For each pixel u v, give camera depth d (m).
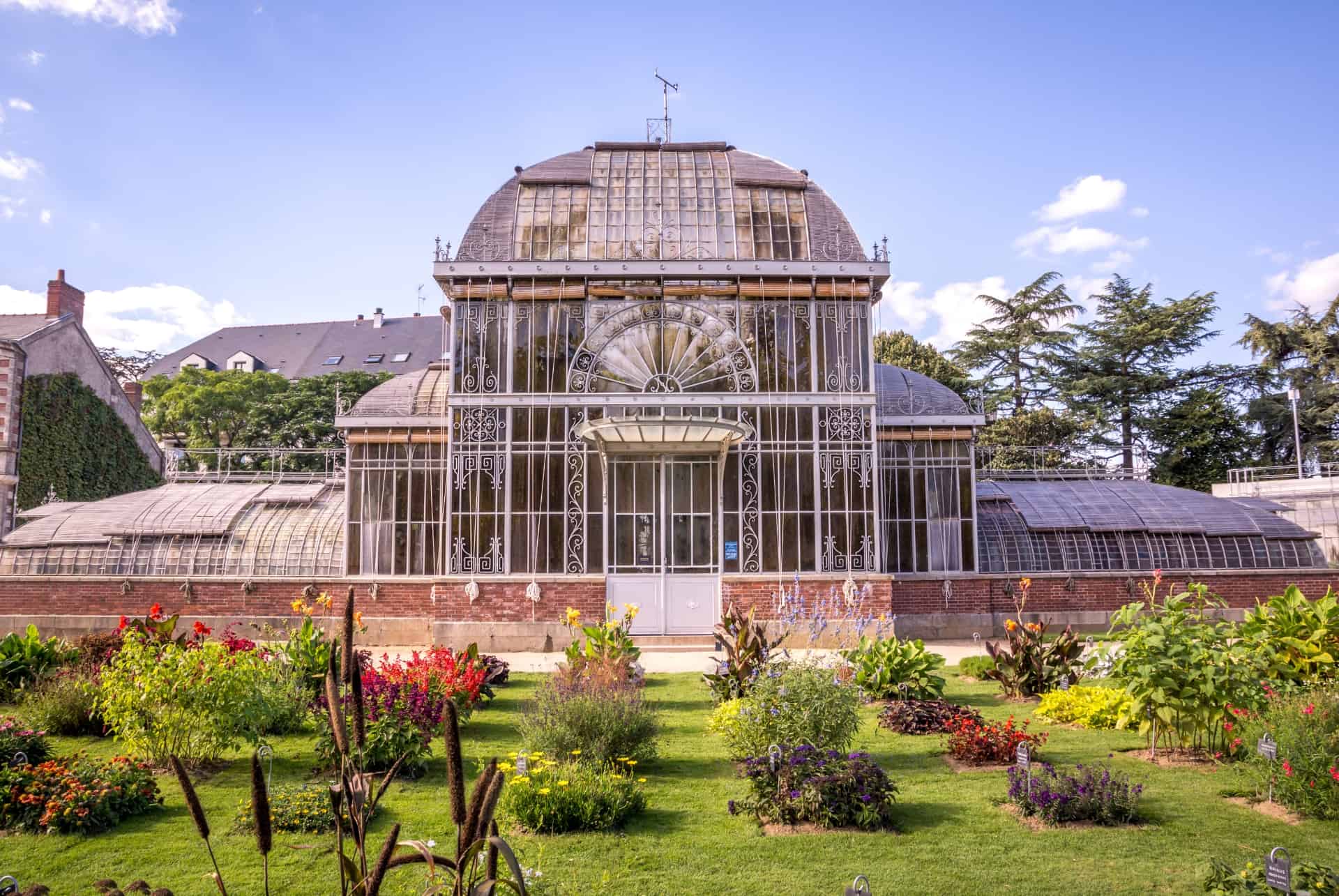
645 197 24.45
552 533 22.52
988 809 8.95
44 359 35.00
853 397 23.00
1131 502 26.75
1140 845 7.86
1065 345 49.72
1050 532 25.78
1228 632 10.74
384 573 23.95
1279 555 25.80
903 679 14.42
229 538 25.47
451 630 21.86
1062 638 14.98
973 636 23.95
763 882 7.13
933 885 7.05
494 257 23.47
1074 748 11.28
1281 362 48.44
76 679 12.81
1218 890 6.73
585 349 23.08
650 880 7.18
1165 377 47.78
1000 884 7.05
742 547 22.53
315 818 8.43
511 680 17.22
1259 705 10.02
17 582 24.73
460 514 22.53
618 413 22.89
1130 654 10.69
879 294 24.33
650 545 22.52
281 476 28.78
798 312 23.33
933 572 24.12
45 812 8.45
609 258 23.50
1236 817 8.59
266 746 10.38
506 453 22.72
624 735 10.45
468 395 22.80
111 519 26.06
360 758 4.21
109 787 8.78
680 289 23.23
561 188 24.66
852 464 22.88
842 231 24.17
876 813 8.41
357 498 24.27
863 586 22.12
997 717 13.41
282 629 23.92
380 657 21.38
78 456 36.25
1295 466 44.22
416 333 71.69
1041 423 45.56
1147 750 11.12
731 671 14.02
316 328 74.25
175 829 8.51
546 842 8.02
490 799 3.72
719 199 24.44
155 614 14.71
